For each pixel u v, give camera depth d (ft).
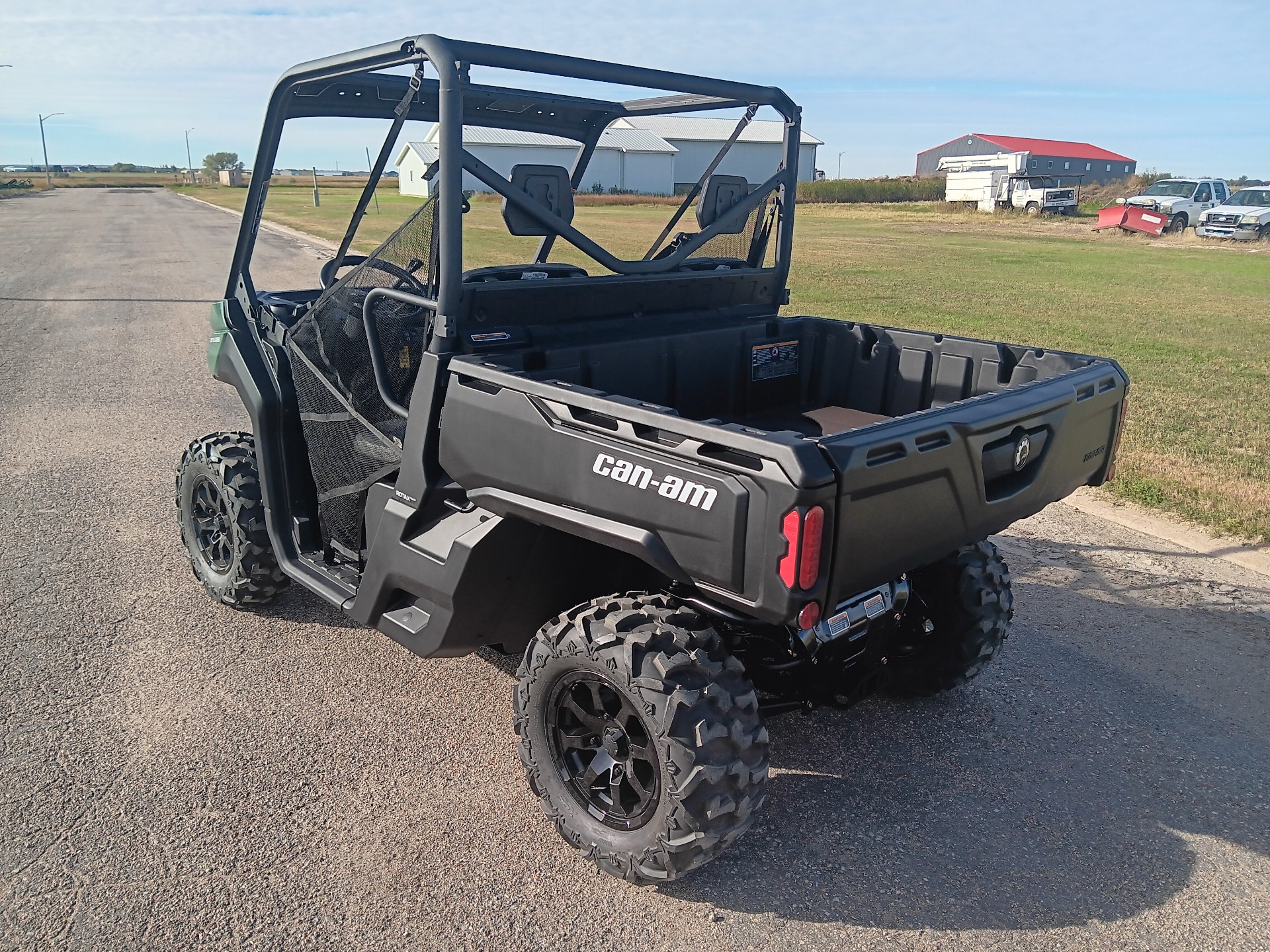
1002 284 56.34
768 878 8.78
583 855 8.73
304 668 12.30
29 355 32.07
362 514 11.22
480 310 9.67
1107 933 8.17
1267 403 26.68
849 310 43.27
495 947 7.87
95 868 8.64
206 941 7.84
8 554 15.56
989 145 289.94
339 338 10.90
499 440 8.75
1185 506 18.22
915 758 10.73
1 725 10.80
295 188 160.66
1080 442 10.07
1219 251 83.51
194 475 13.51
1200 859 9.14
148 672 12.08
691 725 7.70
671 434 7.66
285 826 9.28
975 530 8.73
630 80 10.28
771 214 12.95
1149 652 13.08
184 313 41.68
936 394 12.28
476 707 11.51
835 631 9.26
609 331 10.98
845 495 7.10
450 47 8.76
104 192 256.11
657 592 9.55
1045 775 10.41
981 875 8.87
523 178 9.74
